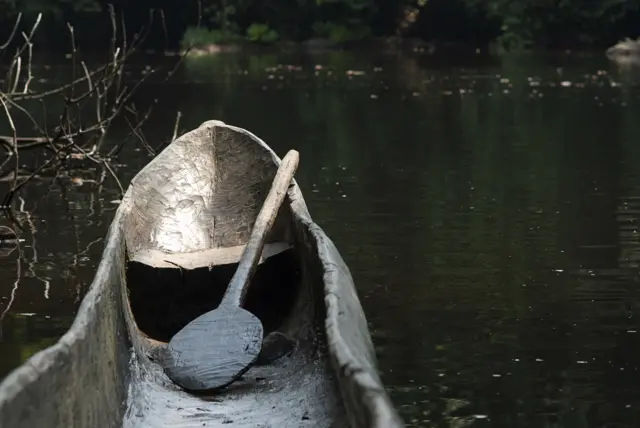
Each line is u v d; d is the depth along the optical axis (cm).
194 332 437
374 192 874
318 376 395
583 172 960
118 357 408
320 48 3092
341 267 432
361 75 2159
